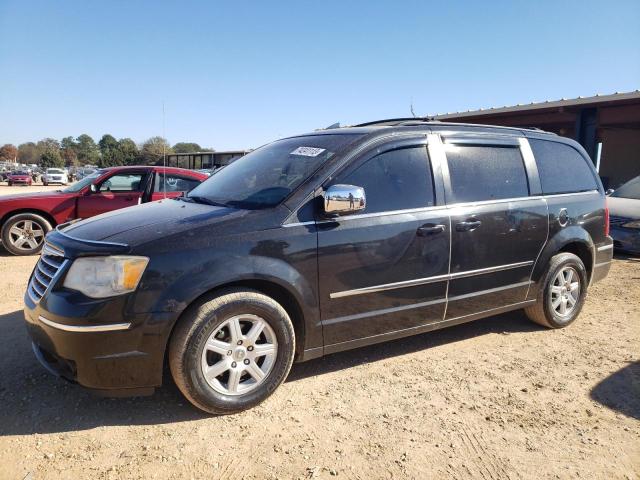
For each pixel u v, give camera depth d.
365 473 2.62
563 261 4.70
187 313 2.98
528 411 3.27
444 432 3.01
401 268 3.68
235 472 2.61
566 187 4.86
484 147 4.31
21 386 3.45
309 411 3.22
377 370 3.85
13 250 8.27
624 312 5.39
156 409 3.20
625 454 2.82
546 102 15.47
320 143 3.90
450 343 4.45
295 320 3.41
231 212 3.33
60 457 2.70
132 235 3.03
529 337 4.62
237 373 3.13
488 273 4.19
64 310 2.82
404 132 3.89
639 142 17.78
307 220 3.34
